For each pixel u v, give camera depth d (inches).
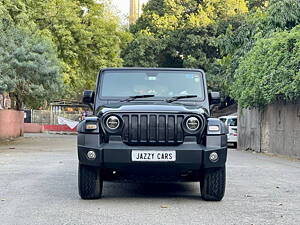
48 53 1107.3
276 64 767.7
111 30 1539.1
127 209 315.6
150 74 392.2
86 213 302.0
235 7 1759.4
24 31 1086.4
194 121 329.7
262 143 958.4
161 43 1758.1
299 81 693.9
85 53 1470.2
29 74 1058.7
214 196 343.3
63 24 1414.9
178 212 306.8
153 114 329.4
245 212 309.0
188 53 1736.0
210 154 325.4
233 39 1112.2
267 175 517.0
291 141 812.0
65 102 2034.9
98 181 343.3
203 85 389.7
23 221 279.4
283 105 847.7
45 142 1224.2
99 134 328.2
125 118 329.4
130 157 322.7
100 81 390.6
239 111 1095.6
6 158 711.1
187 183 442.0
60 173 510.0
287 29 944.3
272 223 279.0
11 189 394.9
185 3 1820.9
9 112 1358.3
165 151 323.3
